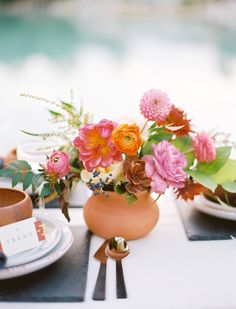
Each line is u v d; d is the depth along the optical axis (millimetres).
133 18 9023
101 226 862
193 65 7582
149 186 813
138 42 8828
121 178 798
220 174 889
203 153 848
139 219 856
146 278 744
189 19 8859
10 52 8000
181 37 8938
